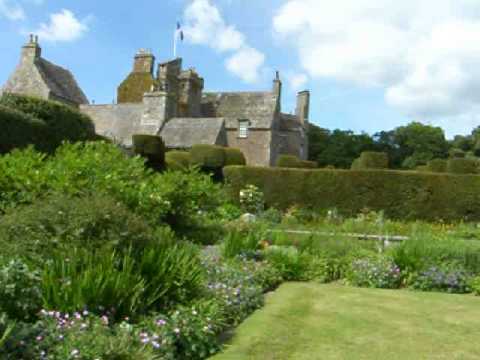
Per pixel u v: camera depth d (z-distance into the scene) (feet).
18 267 13.75
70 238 17.15
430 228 51.03
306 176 64.49
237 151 90.27
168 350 13.99
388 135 229.66
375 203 60.90
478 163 77.71
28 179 29.30
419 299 24.50
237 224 44.01
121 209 18.92
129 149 84.99
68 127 55.52
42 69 111.04
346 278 29.35
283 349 16.16
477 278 27.14
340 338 17.56
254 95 131.44
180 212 42.91
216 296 19.06
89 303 14.51
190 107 124.88
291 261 29.81
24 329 12.06
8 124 45.37
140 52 129.39
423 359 15.58
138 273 16.25
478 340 17.65
